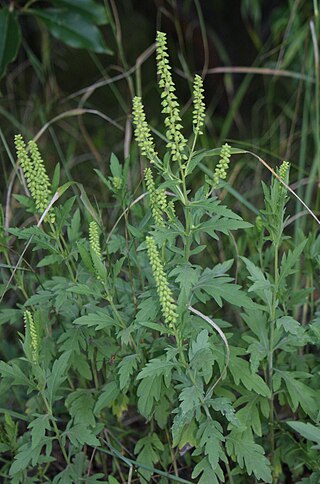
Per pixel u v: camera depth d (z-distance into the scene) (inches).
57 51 243.9
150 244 87.3
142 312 96.1
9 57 149.1
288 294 110.7
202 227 93.6
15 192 172.7
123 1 249.6
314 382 110.3
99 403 103.5
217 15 233.1
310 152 199.9
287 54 174.6
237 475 114.2
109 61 259.9
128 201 111.8
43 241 105.0
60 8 157.0
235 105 190.1
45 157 208.8
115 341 112.4
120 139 228.1
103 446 120.3
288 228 177.0
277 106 226.5
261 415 114.2
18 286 116.6
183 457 120.8
